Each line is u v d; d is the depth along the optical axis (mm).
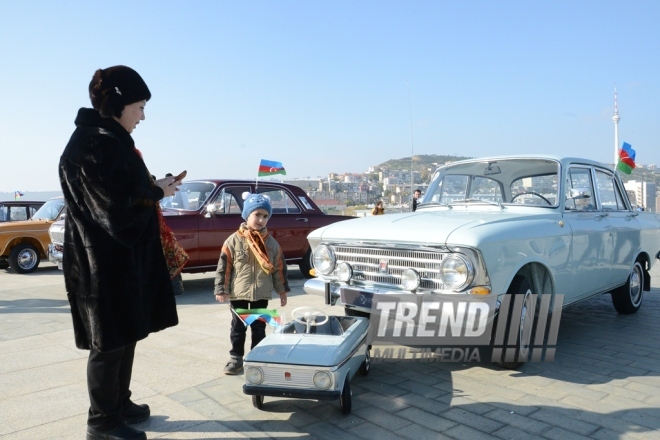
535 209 5434
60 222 10461
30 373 4656
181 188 9367
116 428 3137
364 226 4984
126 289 2975
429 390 4156
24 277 12109
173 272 3492
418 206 6418
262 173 10172
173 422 3586
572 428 3438
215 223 8688
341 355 3605
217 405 3881
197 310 7352
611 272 6172
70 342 5738
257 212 4520
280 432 3430
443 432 3402
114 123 3035
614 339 5660
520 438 3305
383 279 4742
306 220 9898
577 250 5387
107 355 3041
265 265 4434
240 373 4582
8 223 13047
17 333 6164
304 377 3504
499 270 4312
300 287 9195
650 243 7109
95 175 2785
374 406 3846
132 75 3125
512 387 4203
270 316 4285
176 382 4371
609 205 6445
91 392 3084
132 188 2857
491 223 4543
